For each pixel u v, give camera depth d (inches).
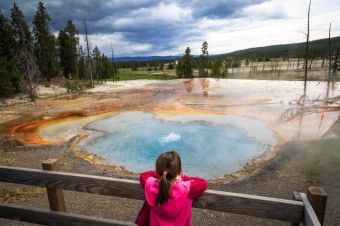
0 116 1053.8
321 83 2055.9
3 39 1755.7
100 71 2962.6
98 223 108.8
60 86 2018.9
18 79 1576.0
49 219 116.8
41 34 2108.8
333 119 898.7
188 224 85.4
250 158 554.6
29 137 752.3
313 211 79.1
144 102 1338.6
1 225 205.0
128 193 99.4
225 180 438.9
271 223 280.4
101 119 978.1
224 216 293.7
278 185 401.4
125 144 676.7
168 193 75.5
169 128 821.9
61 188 109.9
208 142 678.5
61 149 631.8
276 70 4151.1
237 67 5019.7
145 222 88.7
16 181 116.6
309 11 1081.4
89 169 502.6
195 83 2356.1
